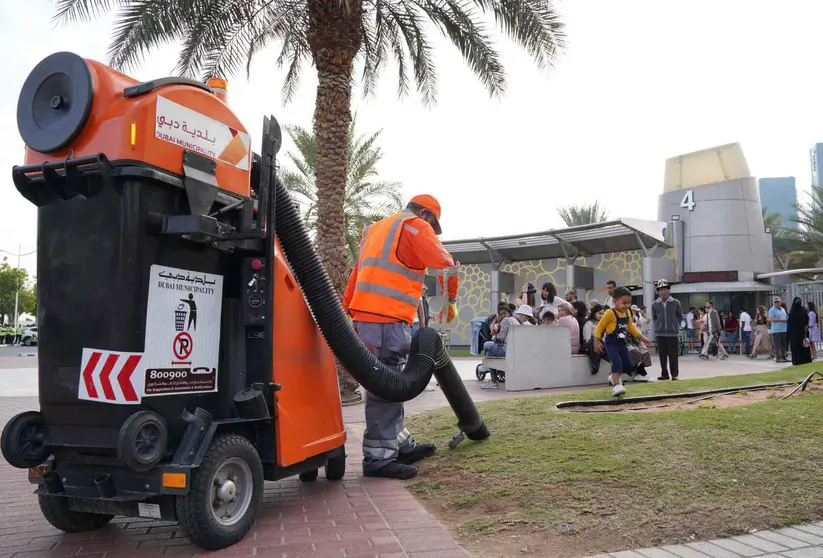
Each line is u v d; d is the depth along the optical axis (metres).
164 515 3.54
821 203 39.16
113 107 3.38
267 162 4.06
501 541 3.67
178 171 3.51
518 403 7.67
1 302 64.38
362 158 26.19
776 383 8.84
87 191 3.41
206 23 11.35
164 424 3.47
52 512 3.79
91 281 3.42
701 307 25.98
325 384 4.85
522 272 27.58
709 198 25.69
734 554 3.28
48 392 3.55
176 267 3.61
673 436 5.12
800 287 22.89
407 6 12.79
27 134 3.50
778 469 4.29
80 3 9.95
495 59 12.72
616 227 22.67
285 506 4.49
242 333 4.15
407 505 4.50
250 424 4.14
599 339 8.83
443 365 5.55
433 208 5.76
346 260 11.62
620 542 3.50
